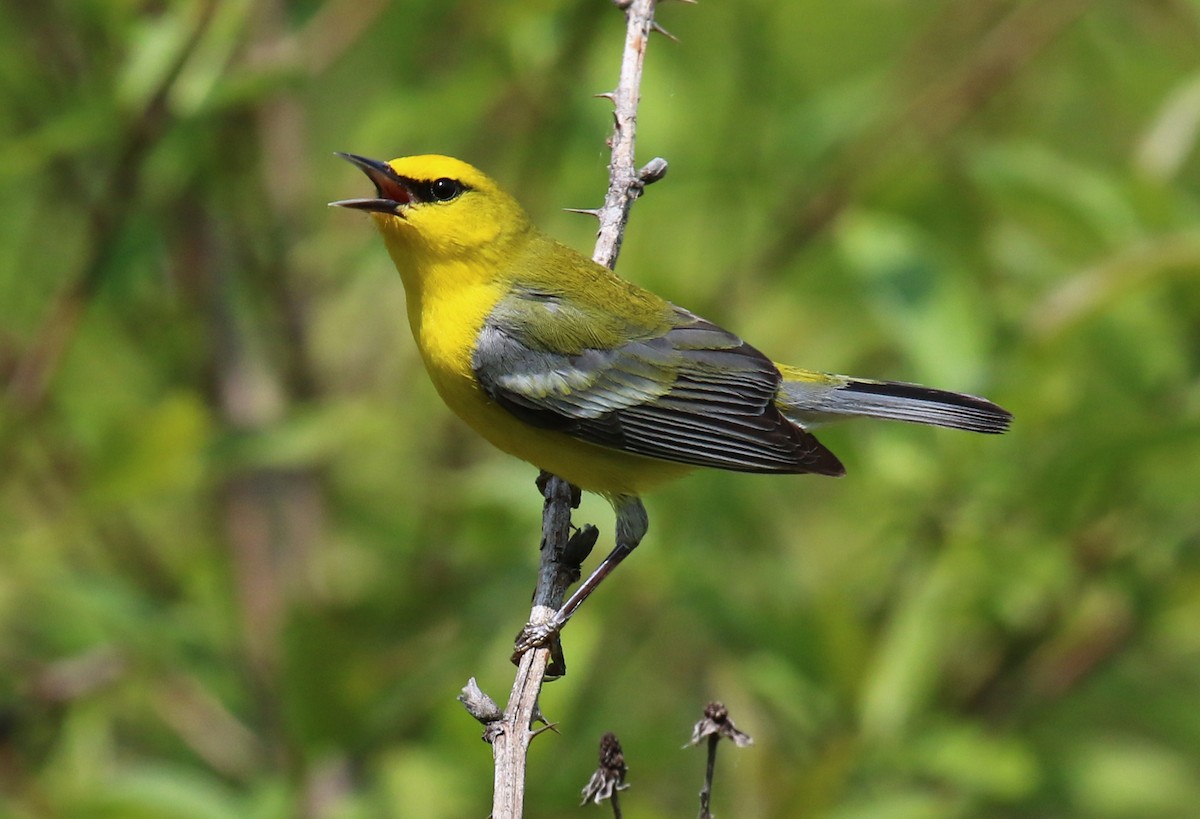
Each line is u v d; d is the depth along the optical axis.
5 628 11.34
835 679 10.16
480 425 10.08
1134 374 10.96
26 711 10.59
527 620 10.06
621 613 11.44
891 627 10.35
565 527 9.72
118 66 11.15
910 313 10.71
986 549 10.28
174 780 10.09
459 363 9.86
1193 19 12.95
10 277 12.20
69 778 10.48
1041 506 10.27
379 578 11.76
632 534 9.95
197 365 12.23
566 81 11.70
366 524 12.20
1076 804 10.98
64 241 12.20
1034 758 10.61
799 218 12.24
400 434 12.33
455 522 11.46
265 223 12.14
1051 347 10.30
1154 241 10.41
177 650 10.71
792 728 10.79
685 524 11.23
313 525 11.98
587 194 12.46
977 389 10.52
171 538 12.68
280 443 10.85
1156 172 11.72
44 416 11.20
